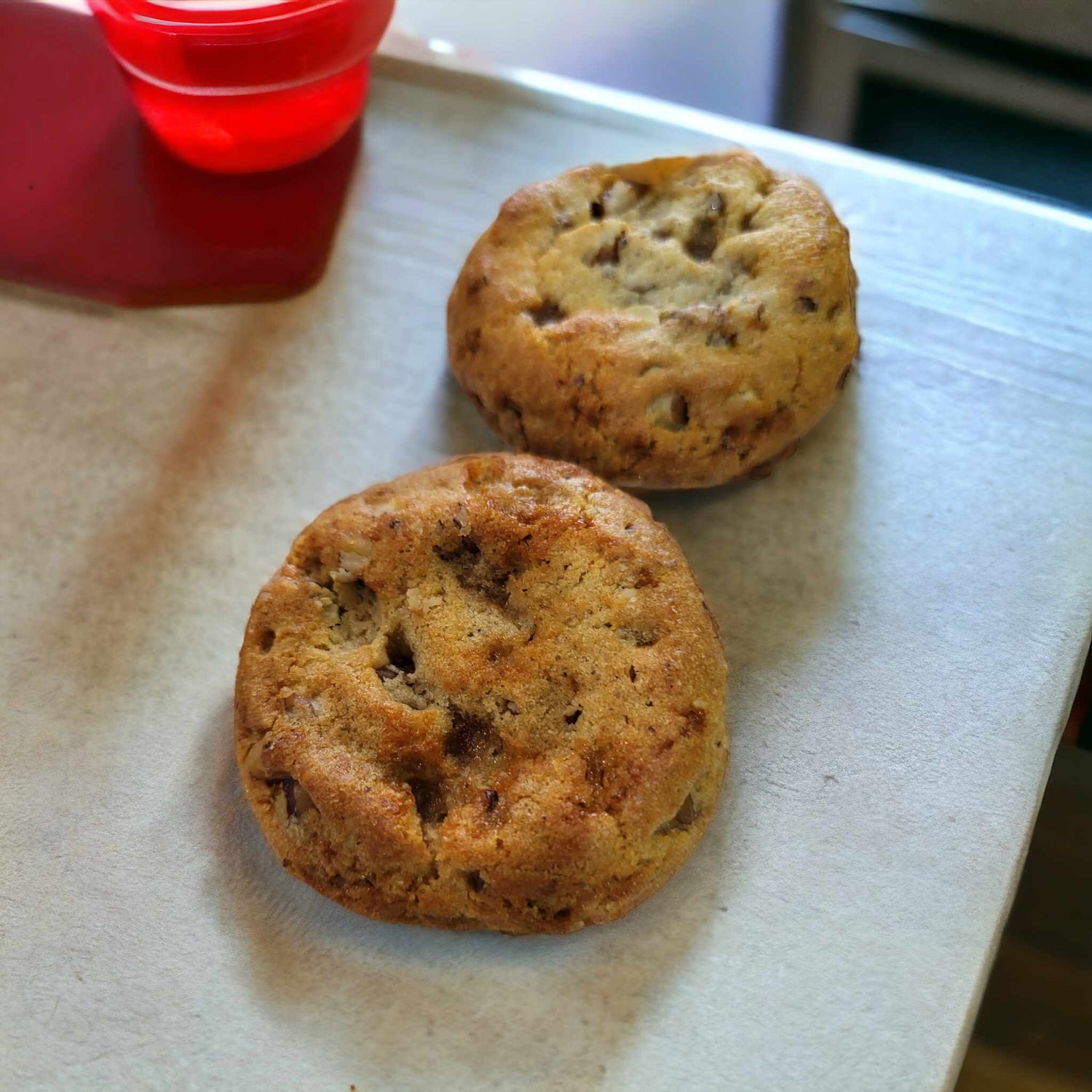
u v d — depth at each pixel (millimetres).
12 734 213
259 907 194
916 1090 173
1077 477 229
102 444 245
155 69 249
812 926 187
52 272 264
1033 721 204
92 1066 181
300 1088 177
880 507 228
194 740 211
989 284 252
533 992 184
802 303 218
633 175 237
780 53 308
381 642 195
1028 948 234
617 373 214
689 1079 175
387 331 258
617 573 196
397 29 304
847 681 210
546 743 185
